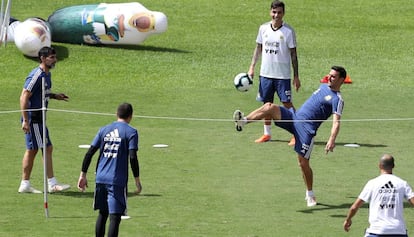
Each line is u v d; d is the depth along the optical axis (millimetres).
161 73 75062
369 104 66062
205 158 49500
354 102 66750
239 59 80438
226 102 66250
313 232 36125
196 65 77812
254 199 41344
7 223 37062
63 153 50344
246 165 48031
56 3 99562
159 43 85125
